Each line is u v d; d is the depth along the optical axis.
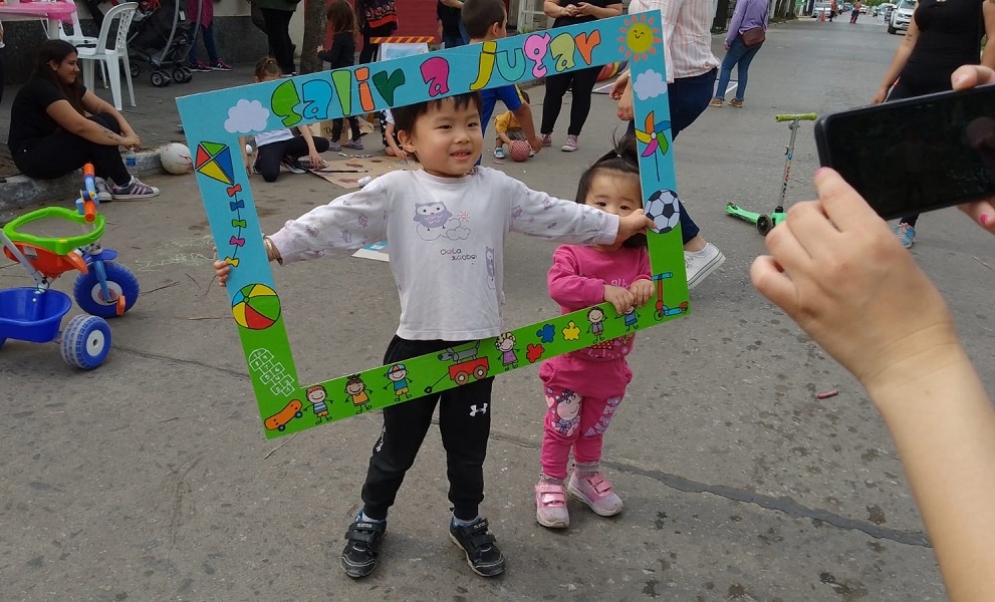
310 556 2.34
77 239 3.29
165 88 8.96
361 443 2.88
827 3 56.59
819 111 10.91
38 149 5.23
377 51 8.93
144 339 3.60
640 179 2.10
